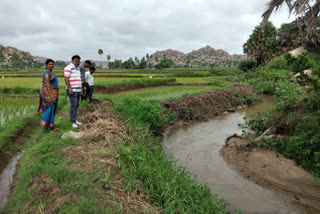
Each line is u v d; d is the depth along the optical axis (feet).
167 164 15.84
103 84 54.34
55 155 13.23
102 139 16.46
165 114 32.71
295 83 62.08
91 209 8.18
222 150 22.68
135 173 11.70
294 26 20.06
